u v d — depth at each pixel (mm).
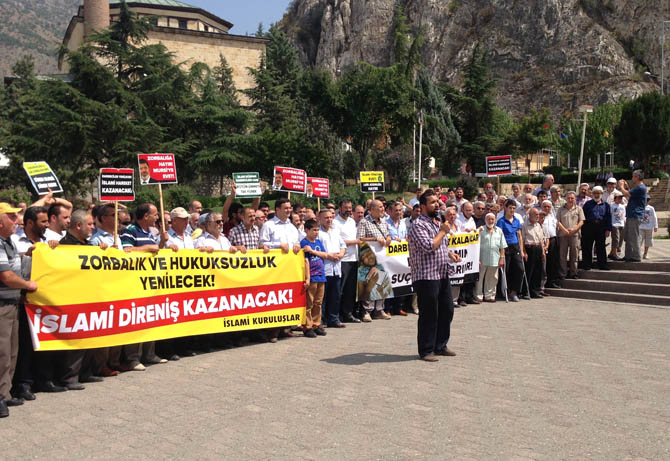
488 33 112812
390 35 117750
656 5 102312
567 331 8812
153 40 62500
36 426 5199
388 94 48656
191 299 7820
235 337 8688
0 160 52875
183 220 8234
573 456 4133
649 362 6828
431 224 7199
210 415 5301
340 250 9844
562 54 105375
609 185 14273
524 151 64250
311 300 9055
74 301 6547
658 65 100188
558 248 13094
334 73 121562
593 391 5699
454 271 11328
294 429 4848
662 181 39219
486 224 12078
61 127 40500
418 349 7230
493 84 68312
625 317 10023
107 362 7223
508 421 4887
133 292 7125
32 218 6391
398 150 49719
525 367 6664
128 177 7980
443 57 114938
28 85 63969
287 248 8844
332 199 35438
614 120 65562
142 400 5906
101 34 45250
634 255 13211
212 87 51688
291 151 48125
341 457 4219
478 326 9336
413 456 4199
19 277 5785
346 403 5504
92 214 7930
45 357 6387
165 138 47875
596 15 106688
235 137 48594
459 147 65312
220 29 74625
